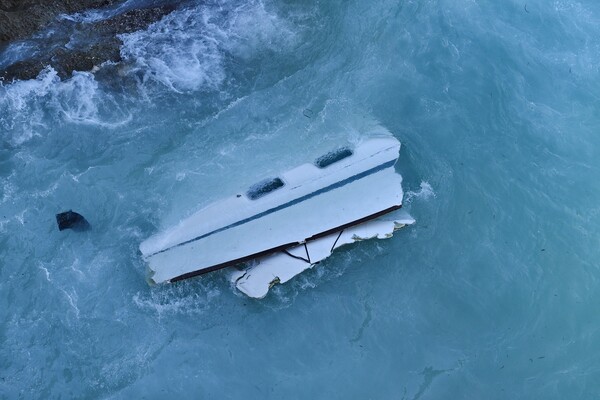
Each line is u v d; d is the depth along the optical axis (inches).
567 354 566.3
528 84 700.7
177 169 612.1
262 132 634.2
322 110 650.8
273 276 557.6
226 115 647.8
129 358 539.2
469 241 609.0
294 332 561.0
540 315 581.9
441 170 635.5
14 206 591.8
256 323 560.4
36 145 622.2
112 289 562.6
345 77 678.5
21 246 574.9
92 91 645.9
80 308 554.3
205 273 559.8
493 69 703.7
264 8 706.8
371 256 590.6
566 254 609.9
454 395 546.3
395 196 590.6
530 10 745.0
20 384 524.1
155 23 682.8
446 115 669.3
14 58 647.8
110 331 547.2
